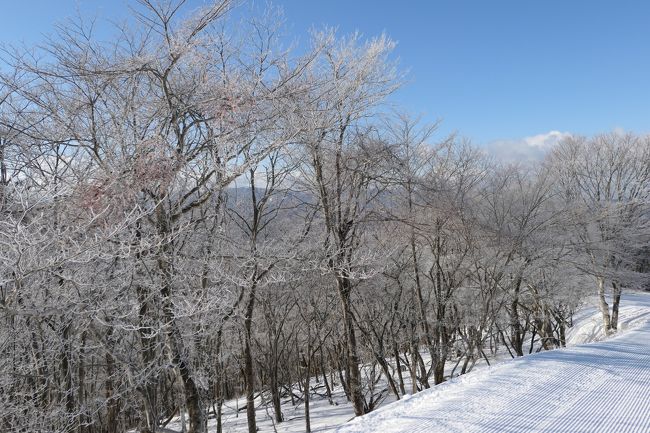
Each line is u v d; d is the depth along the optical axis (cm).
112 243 739
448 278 1703
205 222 1130
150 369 889
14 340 789
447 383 922
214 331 1001
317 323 1952
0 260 598
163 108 920
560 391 829
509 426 641
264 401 2059
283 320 1806
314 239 1261
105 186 746
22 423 805
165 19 888
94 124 862
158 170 809
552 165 2336
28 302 724
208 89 923
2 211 655
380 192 1374
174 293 866
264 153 938
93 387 1148
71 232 652
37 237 654
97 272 766
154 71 860
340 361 2073
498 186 1762
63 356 879
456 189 1602
